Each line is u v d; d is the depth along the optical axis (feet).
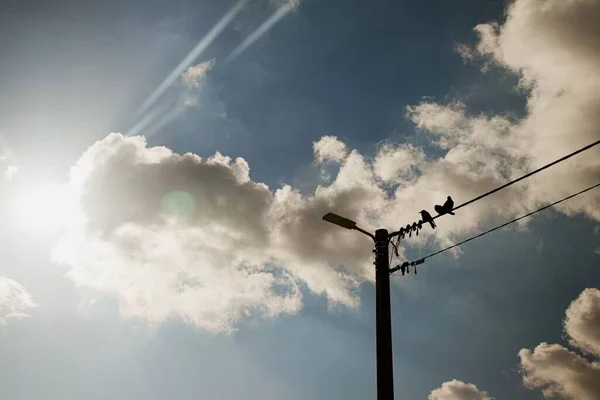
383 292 49.80
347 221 53.11
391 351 47.24
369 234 53.78
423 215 49.65
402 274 50.24
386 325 48.14
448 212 47.93
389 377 45.96
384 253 51.85
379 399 45.32
